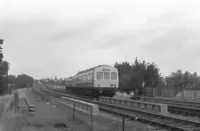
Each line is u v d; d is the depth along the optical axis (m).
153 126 12.55
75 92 45.72
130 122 13.73
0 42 32.94
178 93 37.56
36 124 12.20
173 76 64.62
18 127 10.66
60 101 21.84
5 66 33.38
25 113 15.15
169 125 11.75
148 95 39.38
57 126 12.34
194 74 74.44
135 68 40.31
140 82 39.84
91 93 31.92
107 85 30.61
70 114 15.14
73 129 11.60
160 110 16.41
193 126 11.98
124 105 21.33
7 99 13.54
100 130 11.57
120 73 42.12
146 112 16.11
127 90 43.12
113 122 13.30
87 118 13.47
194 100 29.12
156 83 41.53
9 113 11.16
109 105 21.73
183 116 16.36
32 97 32.16
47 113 15.58
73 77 45.25
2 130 8.89
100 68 30.62
